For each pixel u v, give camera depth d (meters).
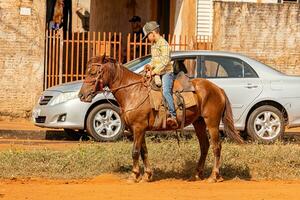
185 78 14.07
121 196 12.59
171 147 15.99
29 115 23.80
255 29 24.09
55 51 23.89
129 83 13.86
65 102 18.84
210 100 14.11
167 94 13.75
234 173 14.93
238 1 26.67
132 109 13.75
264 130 19.11
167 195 12.74
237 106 18.95
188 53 19.00
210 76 18.95
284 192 13.26
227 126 14.33
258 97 19.05
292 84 19.27
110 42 23.70
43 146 17.94
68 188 13.30
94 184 13.81
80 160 15.02
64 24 28.50
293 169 15.23
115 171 14.79
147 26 13.84
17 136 20.89
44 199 12.30
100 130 18.83
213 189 13.45
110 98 18.84
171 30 28.45
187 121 13.99
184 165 15.08
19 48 23.69
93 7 34.56
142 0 32.38
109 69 13.82
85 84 13.83
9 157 15.12
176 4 28.02
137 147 13.83
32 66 23.77
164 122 13.80
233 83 18.97
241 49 24.09
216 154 14.22
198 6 26.72
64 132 20.81
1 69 23.62
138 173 13.98
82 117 18.80
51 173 14.55
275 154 15.65
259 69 19.27
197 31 26.70
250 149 16.00
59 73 23.81
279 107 19.23
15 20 23.62
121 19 32.62
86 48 25.02
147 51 23.45
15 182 13.95
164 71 13.84
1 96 23.66
